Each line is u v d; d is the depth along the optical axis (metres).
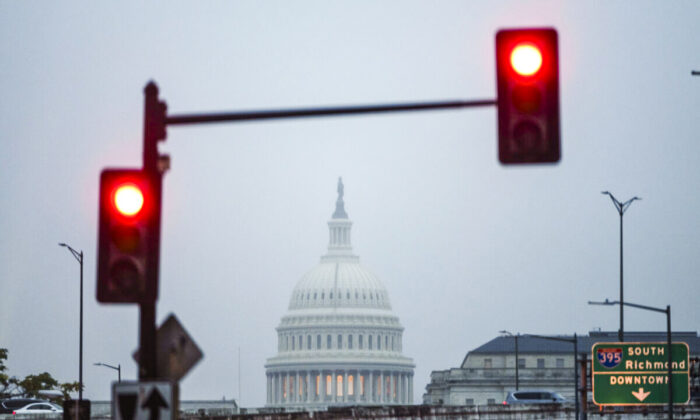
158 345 54.75
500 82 48.72
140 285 49.19
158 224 49.78
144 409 51.09
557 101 48.72
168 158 53.06
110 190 49.53
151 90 53.25
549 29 48.62
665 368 170.38
